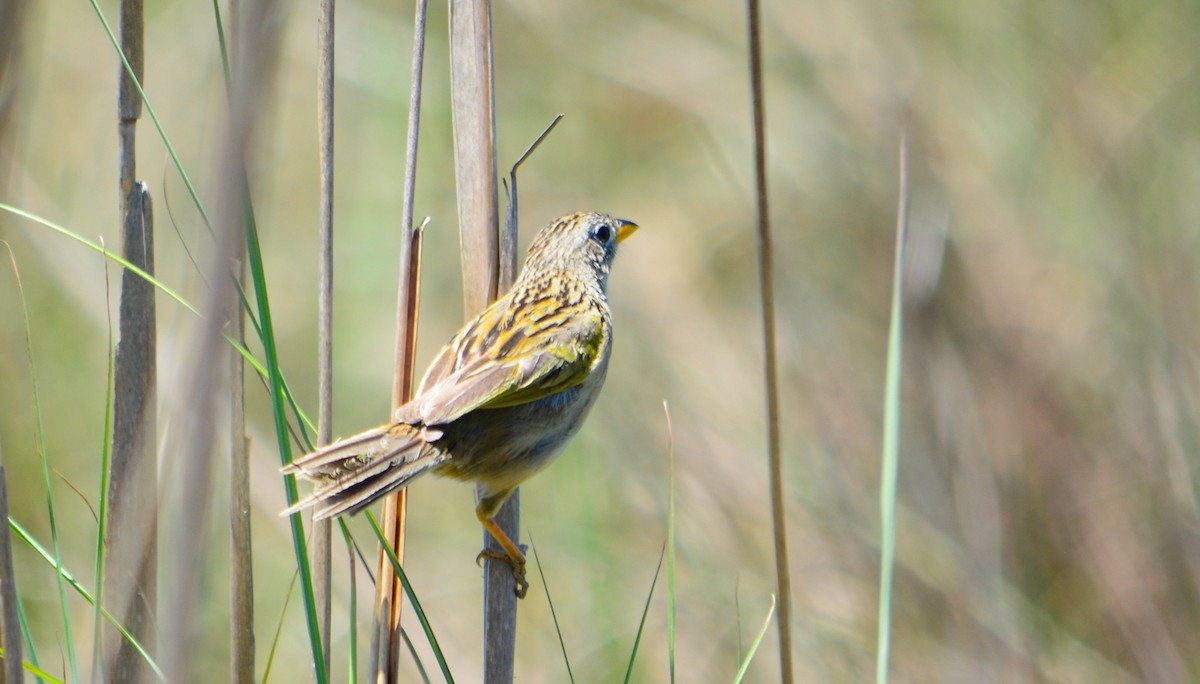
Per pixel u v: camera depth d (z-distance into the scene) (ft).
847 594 42.16
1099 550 43.45
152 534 21.07
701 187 57.21
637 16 57.06
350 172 52.42
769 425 20.99
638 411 46.98
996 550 42.98
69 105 48.39
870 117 52.49
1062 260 48.52
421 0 22.79
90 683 19.43
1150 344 45.39
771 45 55.11
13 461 39.40
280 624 21.27
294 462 21.12
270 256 52.70
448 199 55.57
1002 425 45.34
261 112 16.92
